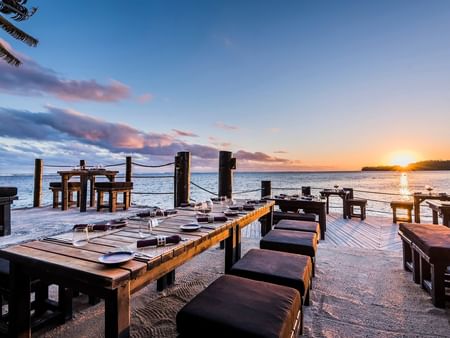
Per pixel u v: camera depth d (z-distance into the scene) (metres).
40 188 6.96
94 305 2.10
